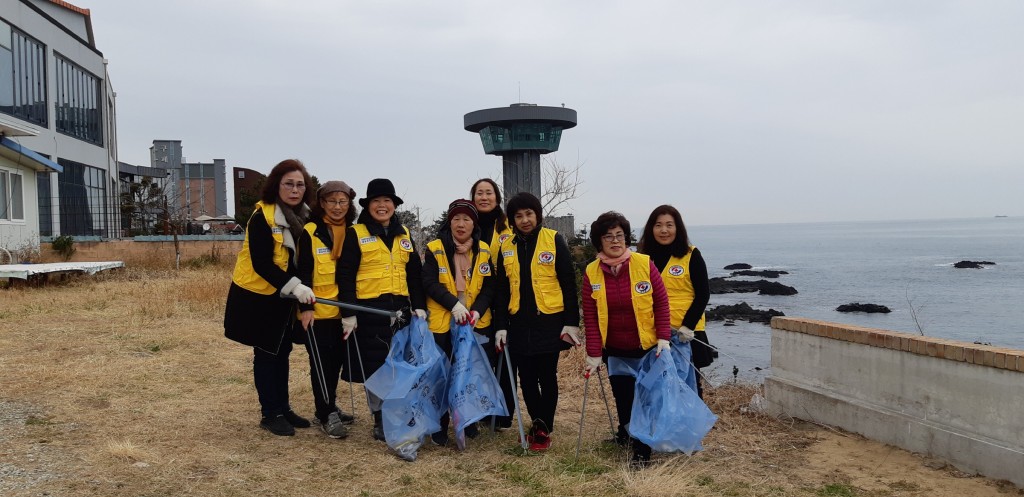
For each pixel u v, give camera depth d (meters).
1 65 21.30
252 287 4.89
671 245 4.97
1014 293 33.06
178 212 33.41
